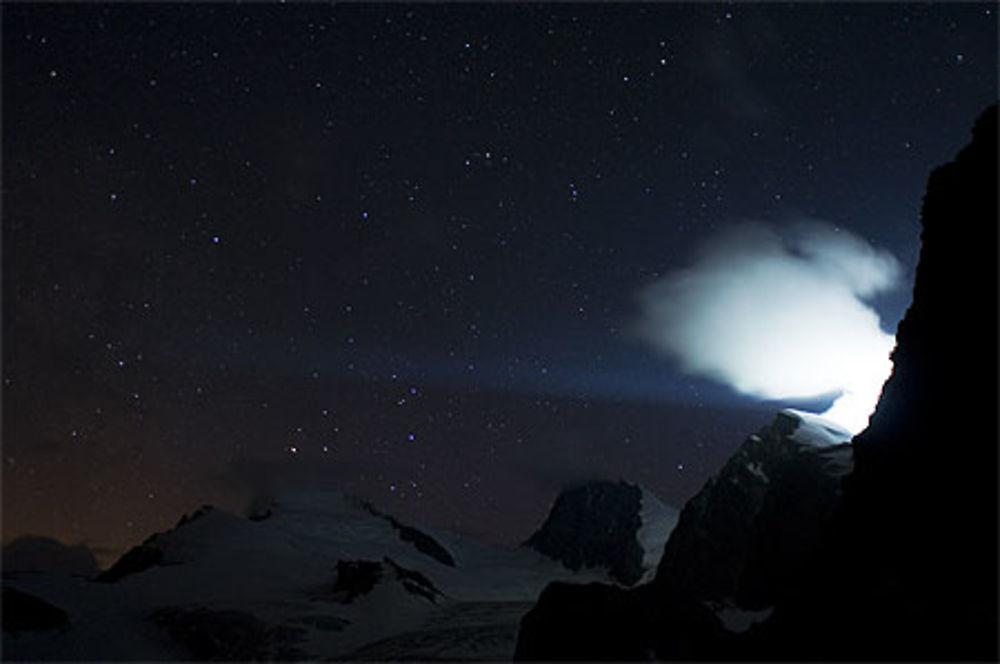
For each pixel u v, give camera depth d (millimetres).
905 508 17125
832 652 15680
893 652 14305
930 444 17438
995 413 15758
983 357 16719
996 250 17203
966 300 17906
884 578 15906
